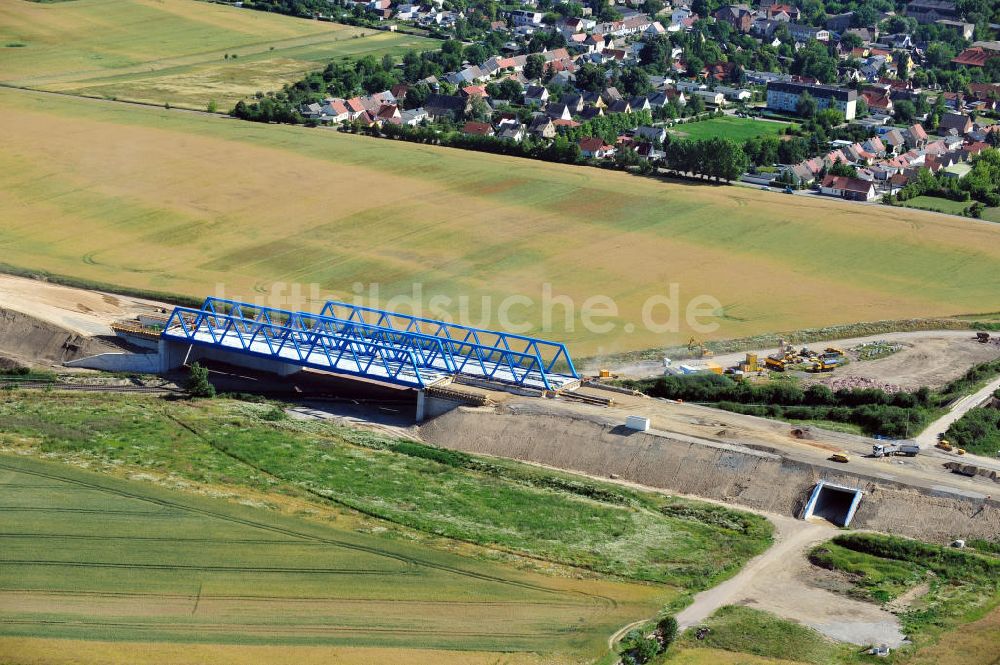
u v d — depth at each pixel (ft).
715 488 457.27
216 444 486.79
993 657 344.49
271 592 374.63
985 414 522.06
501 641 352.08
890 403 542.57
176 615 359.87
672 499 452.35
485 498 448.65
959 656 344.69
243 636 350.23
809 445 479.00
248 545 402.31
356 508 433.48
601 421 496.23
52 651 338.95
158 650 341.41
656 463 471.21
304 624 357.82
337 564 393.09
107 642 344.49
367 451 491.31
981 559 398.62
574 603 374.22
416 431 521.24
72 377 565.53
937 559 402.72
